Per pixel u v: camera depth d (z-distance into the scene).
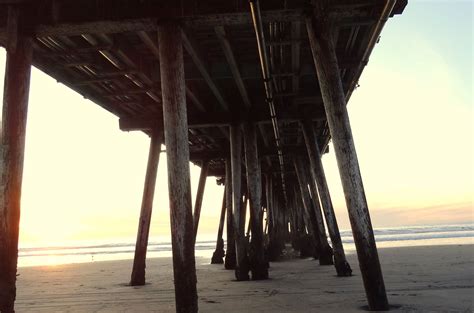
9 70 6.61
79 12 6.65
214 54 9.32
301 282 10.35
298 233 25.66
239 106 11.85
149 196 11.51
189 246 5.86
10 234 6.21
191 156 16.66
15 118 6.52
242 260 11.34
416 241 40.56
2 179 6.33
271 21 6.85
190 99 11.02
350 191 6.16
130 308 7.91
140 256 11.52
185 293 5.73
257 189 11.41
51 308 8.34
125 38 8.27
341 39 8.63
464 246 25.50
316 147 12.00
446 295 7.55
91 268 22.14
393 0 6.07
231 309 7.24
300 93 11.33
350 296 7.93
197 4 6.54
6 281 6.08
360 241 6.13
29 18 6.71
